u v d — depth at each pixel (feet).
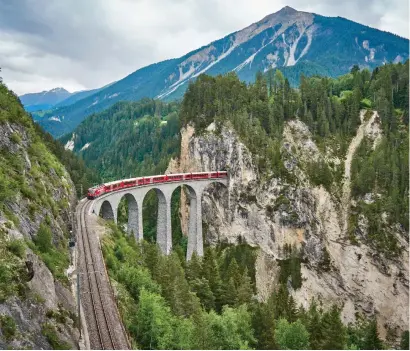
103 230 275.18
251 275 466.29
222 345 208.13
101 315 166.20
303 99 575.79
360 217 491.31
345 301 483.51
